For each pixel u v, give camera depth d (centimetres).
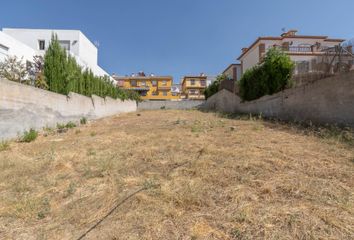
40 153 488
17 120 663
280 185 280
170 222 219
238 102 1331
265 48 2145
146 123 952
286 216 218
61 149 516
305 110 750
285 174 314
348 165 339
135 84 4575
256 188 278
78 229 215
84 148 521
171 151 457
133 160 411
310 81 752
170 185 293
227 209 236
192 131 670
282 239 187
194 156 414
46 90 810
